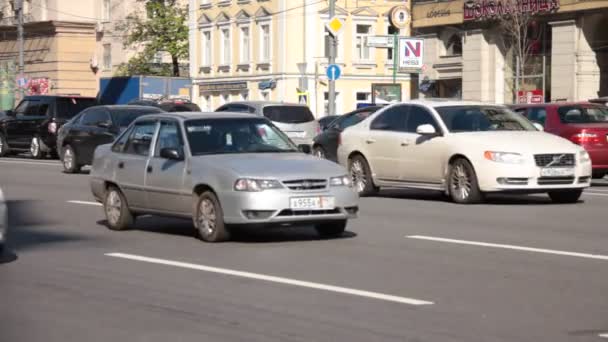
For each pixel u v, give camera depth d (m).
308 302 9.46
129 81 62.28
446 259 12.03
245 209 13.06
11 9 86.38
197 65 72.88
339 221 13.74
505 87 56.44
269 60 65.44
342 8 65.44
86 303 9.58
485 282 10.48
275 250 12.89
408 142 19.81
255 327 8.44
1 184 24.86
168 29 74.06
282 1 64.31
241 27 68.25
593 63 51.72
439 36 60.22
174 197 14.21
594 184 24.89
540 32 54.09
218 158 13.81
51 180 26.36
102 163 15.71
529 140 18.52
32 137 37.72
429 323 8.54
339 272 11.12
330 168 13.59
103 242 13.95
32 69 83.00
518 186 18.12
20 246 13.59
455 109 19.58
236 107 34.81
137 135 15.29
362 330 8.29
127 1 77.94
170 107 43.88
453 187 18.95
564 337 8.04
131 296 9.88
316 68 59.06
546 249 12.83
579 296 9.71
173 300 9.64
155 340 8.05
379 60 66.94
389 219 16.44
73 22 80.31
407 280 10.59
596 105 24.41
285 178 13.15
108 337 8.19
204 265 11.71
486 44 56.97
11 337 8.24
